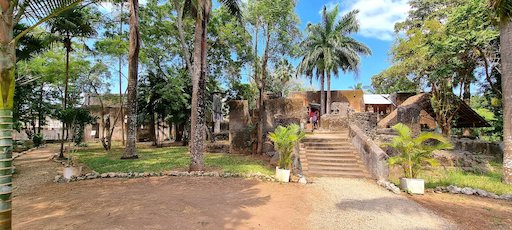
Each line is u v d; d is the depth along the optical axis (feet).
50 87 86.99
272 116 51.08
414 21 73.10
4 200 9.73
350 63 94.17
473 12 38.27
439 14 59.00
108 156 49.11
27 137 95.30
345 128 61.87
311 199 22.16
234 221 16.40
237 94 83.51
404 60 61.46
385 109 93.91
